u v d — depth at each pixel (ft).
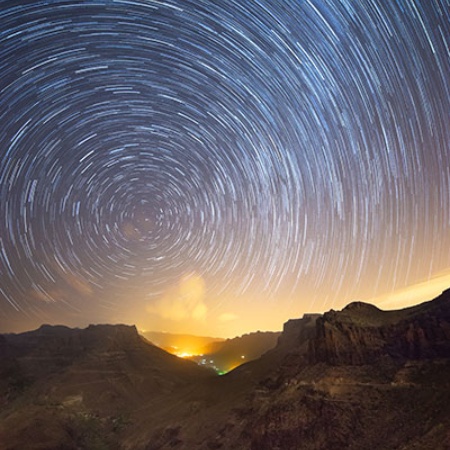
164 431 132.05
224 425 117.50
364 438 81.35
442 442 70.18
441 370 87.97
